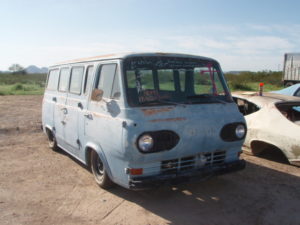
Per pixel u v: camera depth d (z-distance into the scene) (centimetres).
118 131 405
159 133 400
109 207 441
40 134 909
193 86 480
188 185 520
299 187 516
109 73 457
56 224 394
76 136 543
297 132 580
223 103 478
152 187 398
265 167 614
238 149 488
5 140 832
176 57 480
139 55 449
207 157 455
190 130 422
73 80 579
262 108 655
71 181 540
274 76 3847
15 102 1756
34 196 478
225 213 425
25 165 626
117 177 430
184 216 416
